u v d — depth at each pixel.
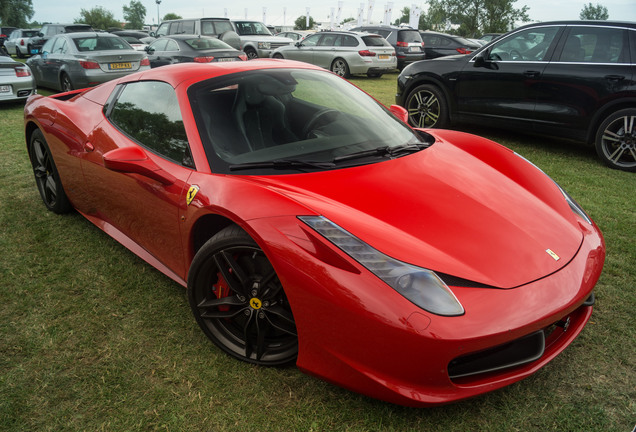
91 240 3.40
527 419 1.86
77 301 2.68
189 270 2.20
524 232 1.95
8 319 2.53
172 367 2.17
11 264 3.08
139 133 2.74
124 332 2.41
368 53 14.19
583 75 5.35
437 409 1.91
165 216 2.43
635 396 1.97
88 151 3.05
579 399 1.95
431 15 58.44
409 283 1.64
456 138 2.97
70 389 2.05
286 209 1.88
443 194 2.11
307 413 1.90
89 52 9.70
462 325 1.59
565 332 2.01
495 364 1.77
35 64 10.94
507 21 52.31
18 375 2.14
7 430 1.86
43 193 3.92
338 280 1.70
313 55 15.06
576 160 5.49
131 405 1.96
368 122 2.71
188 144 2.38
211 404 1.96
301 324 1.83
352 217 1.86
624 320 2.45
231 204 2.00
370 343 1.67
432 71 6.79
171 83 2.65
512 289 1.70
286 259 1.80
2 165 5.18
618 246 3.26
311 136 2.48
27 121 3.78
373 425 1.83
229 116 2.46
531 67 5.79
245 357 2.16
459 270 1.71
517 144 6.27
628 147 5.03
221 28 15.57
